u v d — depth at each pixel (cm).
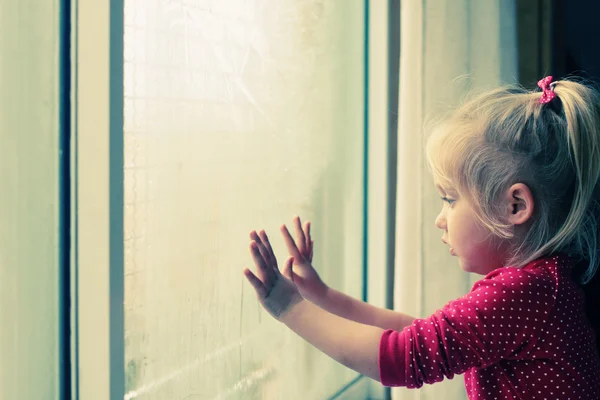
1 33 65
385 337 81
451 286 132
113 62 72
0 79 65
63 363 72
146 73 81
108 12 71
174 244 86
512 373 83
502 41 136
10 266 67
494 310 80
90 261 72
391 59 139
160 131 83
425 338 80
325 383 129
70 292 72
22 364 68
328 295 100
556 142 87
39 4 69
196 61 90
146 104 81
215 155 94
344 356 82
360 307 101
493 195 86
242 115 100
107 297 72
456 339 79
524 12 143
